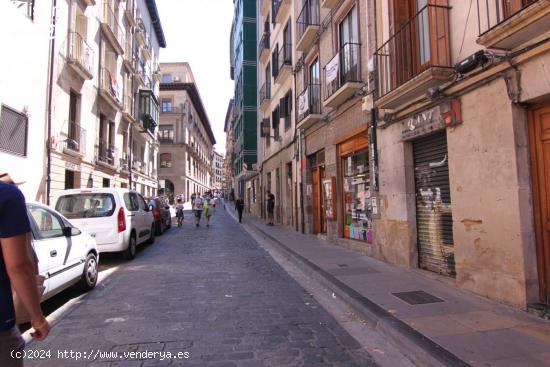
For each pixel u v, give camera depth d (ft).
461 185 19.51
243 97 109.81
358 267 26.37
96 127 64.13
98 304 19.22
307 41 45.16
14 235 6.38
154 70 124.16
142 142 108.47
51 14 45.03
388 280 22.38
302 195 49.62
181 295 20.74
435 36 21.84
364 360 12.60
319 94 42.73
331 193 38.14
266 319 16.71
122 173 83.66
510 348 12.35
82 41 54.13
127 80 88.02
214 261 31.68
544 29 14.56
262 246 41.29
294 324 16.07
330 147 39.09
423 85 20.95
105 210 31.30
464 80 18.97
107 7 69.00
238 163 134.41
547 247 15.90
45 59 44.04
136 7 95.50
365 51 30.91
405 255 25.23
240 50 118.42
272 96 71.67
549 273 15.85
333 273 24.58
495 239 17.38
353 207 35.35
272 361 12.40
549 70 14.76
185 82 171.22
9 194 6.46
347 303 19.02
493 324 14.57
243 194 126.00
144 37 103.09
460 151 19.56
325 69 39.32
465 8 19.53
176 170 166.20
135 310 18.07
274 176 71.00
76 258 20.30
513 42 15.66
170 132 166.91
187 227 67.26
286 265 29.91
